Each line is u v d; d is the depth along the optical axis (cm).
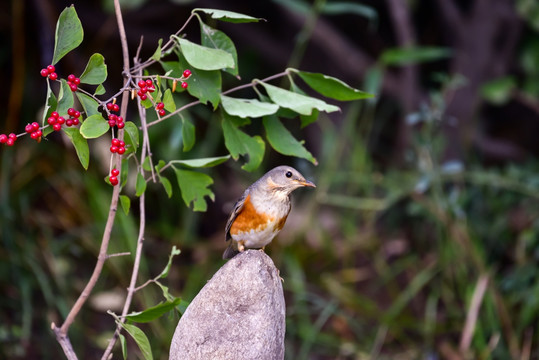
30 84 1314
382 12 1508
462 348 1056
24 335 1027
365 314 1137
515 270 1159
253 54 1458
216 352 566
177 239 1249
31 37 1305
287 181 739
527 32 1409
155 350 1032
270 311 576
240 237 761
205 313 574
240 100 612
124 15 1356
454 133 1336
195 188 648
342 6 1095
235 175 1402
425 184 1102
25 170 1247
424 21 1509
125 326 594
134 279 621
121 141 533
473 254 1120
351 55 1374
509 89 1285
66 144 1230
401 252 1255
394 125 1505
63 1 1318
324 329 1138
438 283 1180
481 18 1364
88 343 1064
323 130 1353
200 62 564
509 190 1261
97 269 602
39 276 1066
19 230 1165
